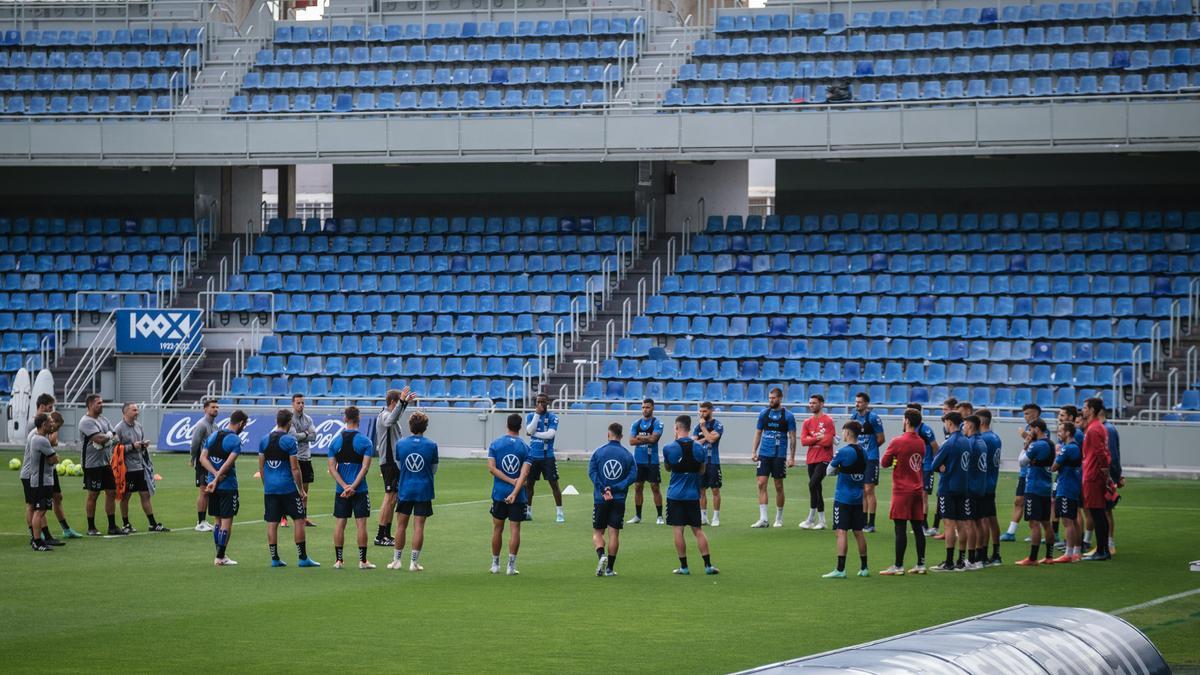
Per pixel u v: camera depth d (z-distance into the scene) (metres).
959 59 41.31
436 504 26.11
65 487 28.98
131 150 42.16
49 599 16.17
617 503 18.05
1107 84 39.41
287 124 41.62
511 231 43.03
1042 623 10.48
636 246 41.69
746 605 15.89
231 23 47.38
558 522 23.81
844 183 42.91
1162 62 39.59
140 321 38.88
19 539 21.39
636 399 36.78
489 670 12.53
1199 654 13.22
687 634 14.17
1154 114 36.69
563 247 42.16
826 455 23.03
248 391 38.81
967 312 37.75
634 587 17.17
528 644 13.69
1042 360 35.81
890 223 40.78
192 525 23.12
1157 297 36.81
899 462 18.28
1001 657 9.59
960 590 16.98
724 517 24.73
